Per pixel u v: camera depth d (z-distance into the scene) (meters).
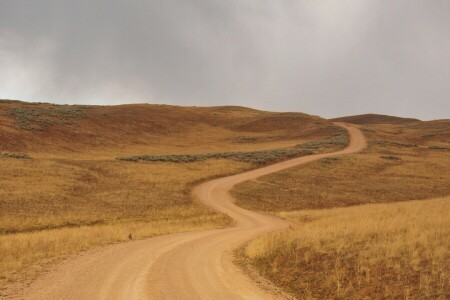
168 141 110.88
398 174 66.50
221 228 32.06
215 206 44.59
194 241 23.34
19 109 106.31
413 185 59.09
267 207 46.41
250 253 17.62
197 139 116.56
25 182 44.03
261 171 66.56
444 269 11.64
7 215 32.69
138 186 49.19
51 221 32.09
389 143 102.94
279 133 128.38
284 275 13.87
